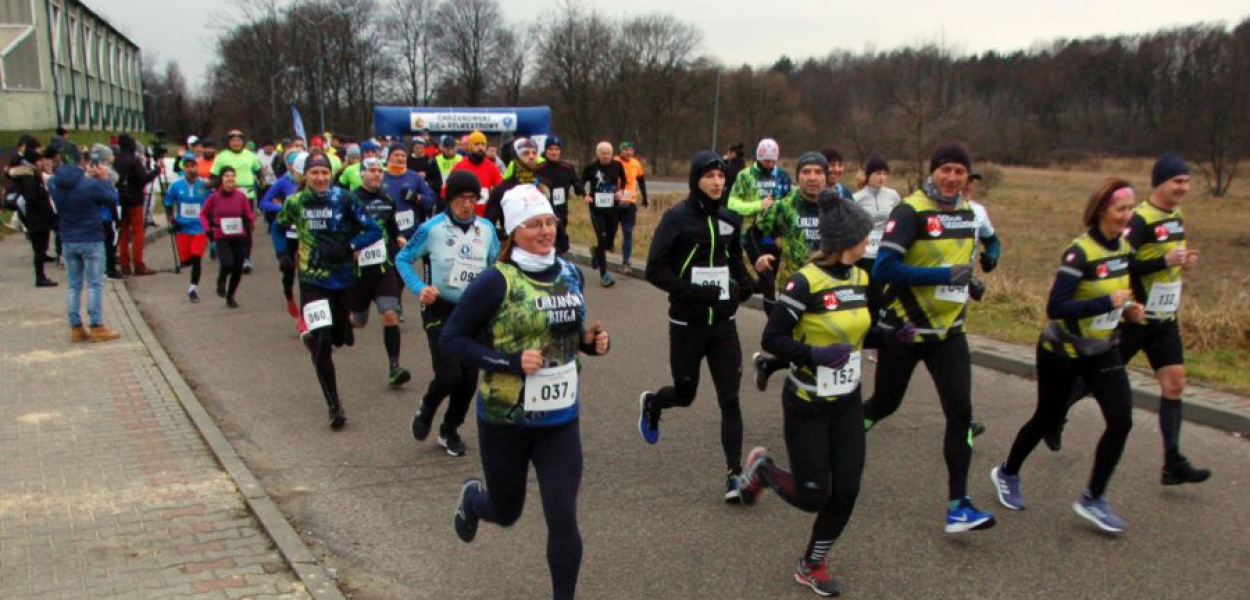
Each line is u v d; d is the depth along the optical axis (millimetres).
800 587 4078
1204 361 7637
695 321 5012
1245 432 5996
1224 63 44312
